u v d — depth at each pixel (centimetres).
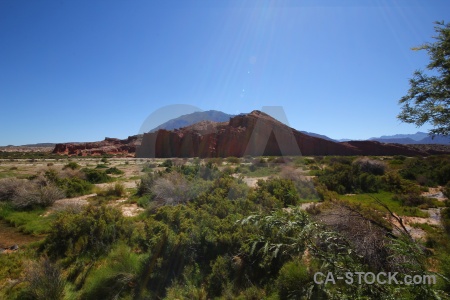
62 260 593
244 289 469
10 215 946
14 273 544
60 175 1697
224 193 605
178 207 643
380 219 629
